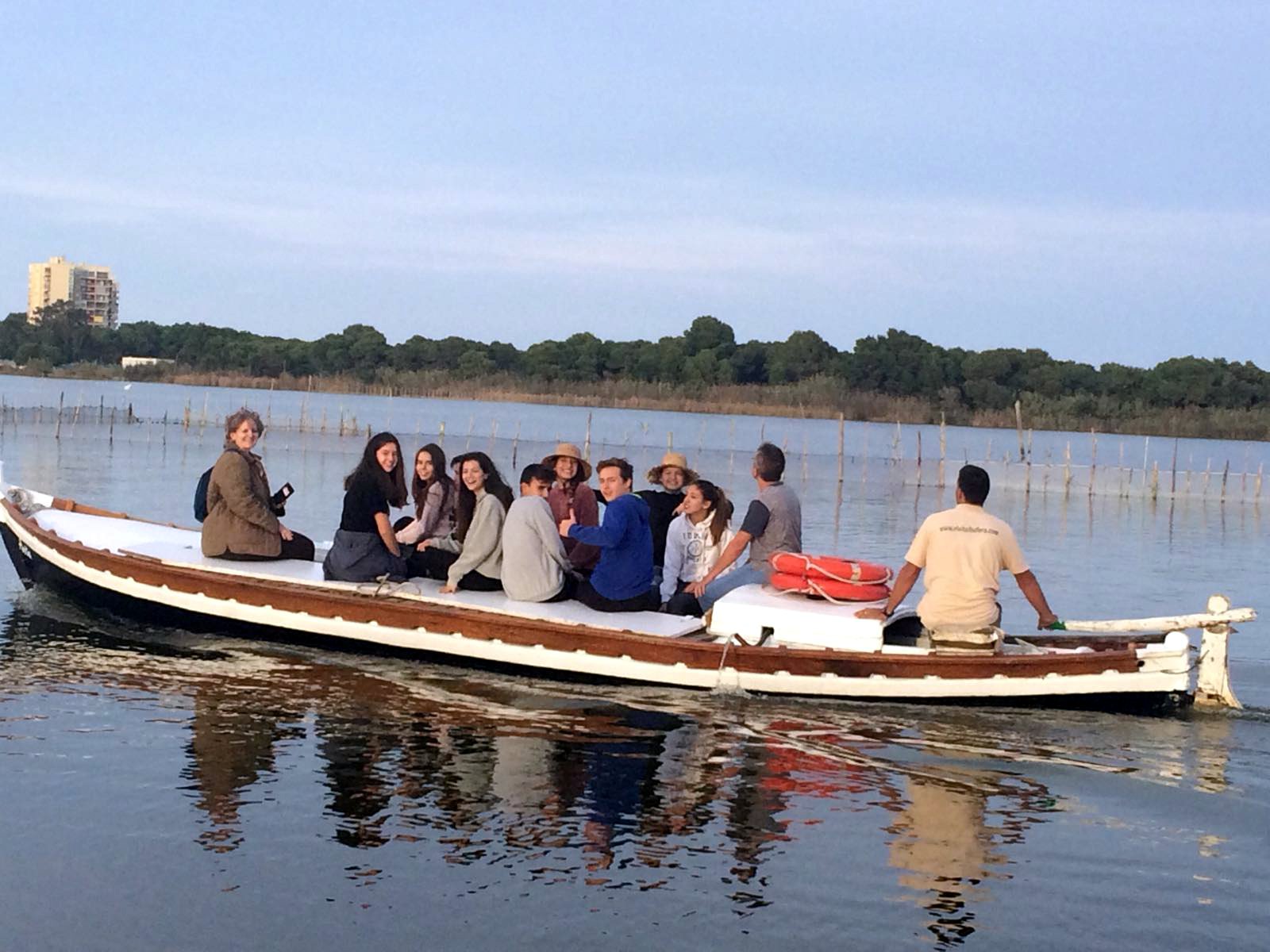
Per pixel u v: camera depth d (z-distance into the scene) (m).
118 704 9.08
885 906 6.02
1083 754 8.52
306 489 27.06
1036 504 34.72
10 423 51.41
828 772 8.03
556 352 146.25
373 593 10.59
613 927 5.71
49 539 12.27
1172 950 5.63
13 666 10.07
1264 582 18.38
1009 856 6.69
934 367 125.12
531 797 7.39
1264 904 6.14
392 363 150.38
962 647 9.56
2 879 6.02
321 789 7.40
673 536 11.19
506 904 5.92
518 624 10.13
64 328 170.75
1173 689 9.34
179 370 152.50
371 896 5.96
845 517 26.88
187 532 13.37
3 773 7.48
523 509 10.62
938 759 8.34
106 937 5.48
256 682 9.84
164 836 6.60
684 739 8.66
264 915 5.73
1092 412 114.06
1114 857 6.71
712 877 6.30
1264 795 7.72
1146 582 17.94
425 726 8.80
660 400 121.19
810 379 129.62
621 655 9.92
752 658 9.70
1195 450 91.81
